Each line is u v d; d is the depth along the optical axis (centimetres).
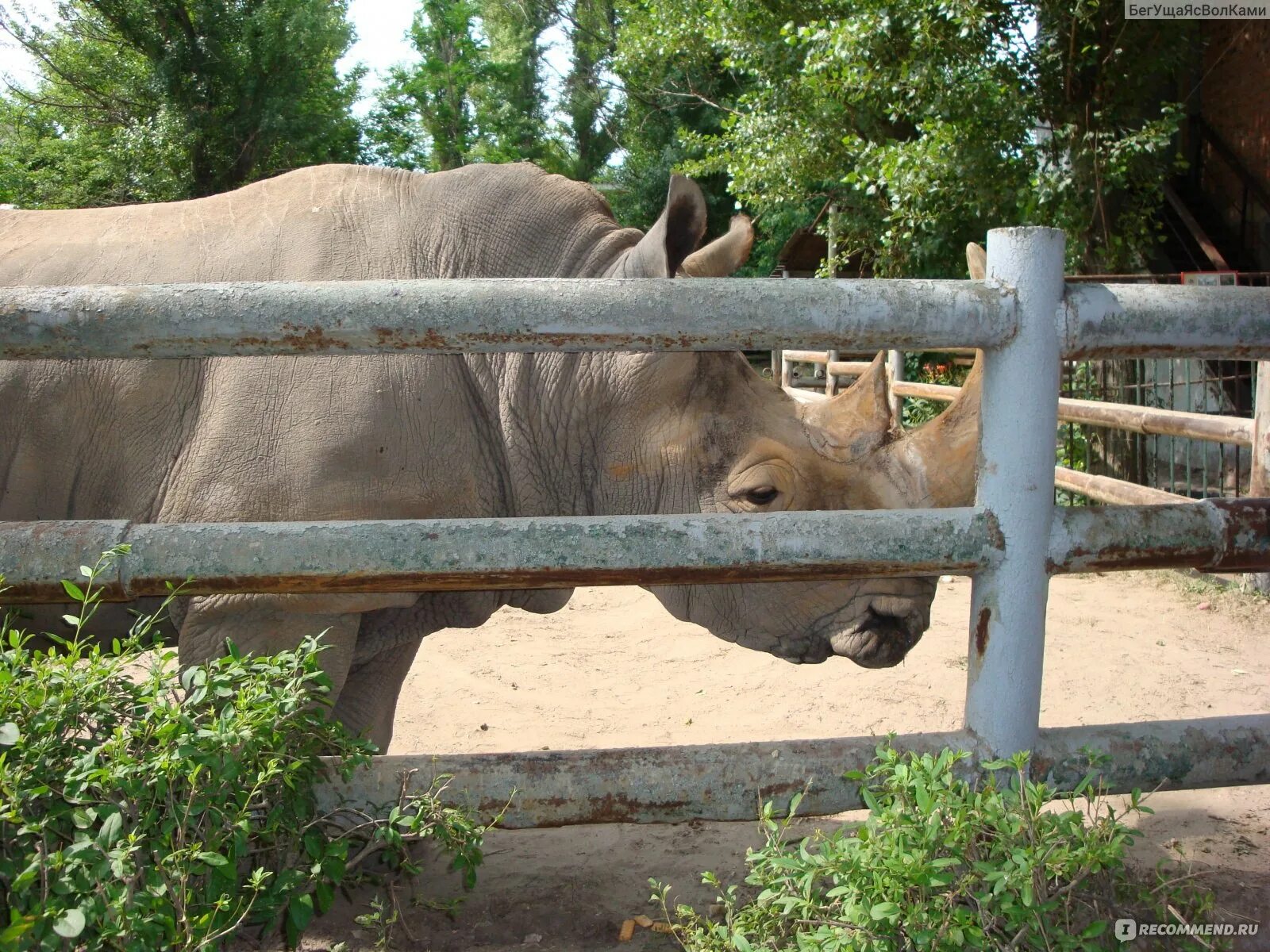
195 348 208
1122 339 219
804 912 195
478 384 332
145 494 312
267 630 288
